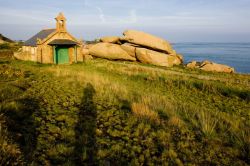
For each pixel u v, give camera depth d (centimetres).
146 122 913
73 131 776
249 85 2077
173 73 2675
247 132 843
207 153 694
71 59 3478
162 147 723
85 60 3681
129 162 620
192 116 1024
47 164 559
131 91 1562
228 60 8575
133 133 814
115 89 1518
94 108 1108
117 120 949
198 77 2484
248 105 1456
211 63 4009
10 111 868
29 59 3447
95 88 1550
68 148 647
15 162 516
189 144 747
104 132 820
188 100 1504
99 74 2248
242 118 1145
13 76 1862
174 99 1465
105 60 3922
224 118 1041
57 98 1254
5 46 6169
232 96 1681
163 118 1005
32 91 1348
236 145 746
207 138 802
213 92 1788
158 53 3950
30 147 625
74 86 1617
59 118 913
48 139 704
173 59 4119
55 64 3198
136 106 1091
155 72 2509
